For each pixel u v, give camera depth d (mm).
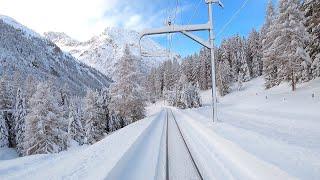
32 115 38219
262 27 97500
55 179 7926
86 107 49312
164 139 16234
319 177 6543
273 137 12594
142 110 45938
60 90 71562
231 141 11805
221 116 30891
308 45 39625
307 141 11273
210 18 21266
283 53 41562
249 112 32719
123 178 8211
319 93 33188
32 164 13531
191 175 8430
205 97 107250
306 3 36250
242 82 96188
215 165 9305
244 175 7953
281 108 30891
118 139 15820
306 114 23250
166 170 9023
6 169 12344
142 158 10828
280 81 56938
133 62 44594
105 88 52656
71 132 47781
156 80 142500
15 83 69688
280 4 41719
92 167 8828
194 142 14602
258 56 105500
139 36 20828
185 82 92125
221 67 97438
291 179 6617
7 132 53125
